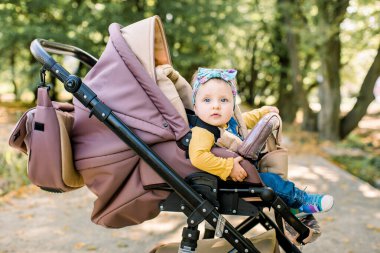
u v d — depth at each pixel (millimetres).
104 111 2045
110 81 2170
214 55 16562
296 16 12352
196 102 2215
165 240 4129
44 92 2039
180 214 4938
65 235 4188
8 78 17359
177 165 2107
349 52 13836
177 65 13570
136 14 12383
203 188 2084
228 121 2387
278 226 2393
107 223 2256
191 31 13188
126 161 2111
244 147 2133
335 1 10336
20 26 12000
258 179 2098
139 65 2150
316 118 13125
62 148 2055
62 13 12359
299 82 13156
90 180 2170
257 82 21172
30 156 2074
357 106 11469
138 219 2256
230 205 2125
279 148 2316
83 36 12242
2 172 6266
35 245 3912
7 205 5094
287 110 16984
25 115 2121
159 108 2133
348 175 7266
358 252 3910
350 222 4742
